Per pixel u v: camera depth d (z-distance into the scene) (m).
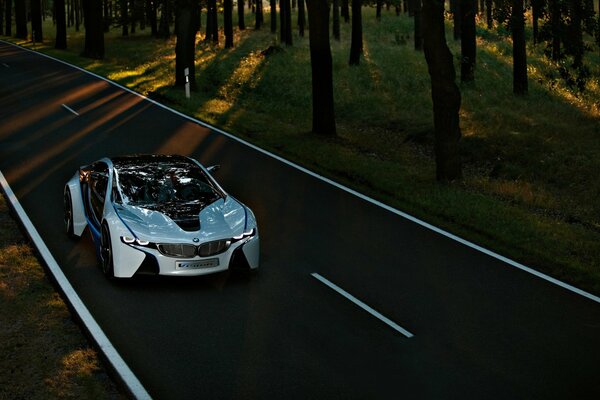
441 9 13.71
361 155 16.95
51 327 6.61
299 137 18.36
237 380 5.87
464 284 8.76
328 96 18.91
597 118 22.44
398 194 13.23
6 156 14.24
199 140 17.11
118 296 7.56
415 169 16.28
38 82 25.78
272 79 29.80
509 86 27.72
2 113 19.30
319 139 18.39
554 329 7.44
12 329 6.50
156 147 15.95
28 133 16.77
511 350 6.81
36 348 6.15
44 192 11.68
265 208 11.77
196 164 9.51
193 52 26.00
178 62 25.81
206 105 22.48
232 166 14.70
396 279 8.77
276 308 7.52
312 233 10.54
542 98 25.36
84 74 28.61
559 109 23.66
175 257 7.66
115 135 17.02
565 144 18.73
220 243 7.90
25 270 8.02
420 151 19.30
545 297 8.48
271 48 37.06
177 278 8.26
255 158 15.59
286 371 6.07
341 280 8.58
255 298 7.78
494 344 6.93
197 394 5.61
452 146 14.48
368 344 6.75
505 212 12.36
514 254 10.15
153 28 55.06
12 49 39.97
